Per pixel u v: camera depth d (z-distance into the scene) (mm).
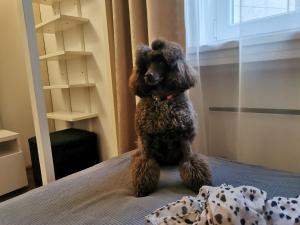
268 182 799
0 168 1621
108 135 1838
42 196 790
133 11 1166
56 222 657
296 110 1034
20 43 2064
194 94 1150
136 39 1178
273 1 960
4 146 1833
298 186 758
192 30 1136
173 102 789
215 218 461
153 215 554
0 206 754
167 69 773
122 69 1291
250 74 1087
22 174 1739
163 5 1064
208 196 546
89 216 669
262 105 1103
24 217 687
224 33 1143
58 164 1640
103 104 1823
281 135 1088
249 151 1152
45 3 1937
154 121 781
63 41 2012
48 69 2244
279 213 490
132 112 1334
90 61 1840
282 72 1038
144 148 822
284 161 1098
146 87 813
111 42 1396
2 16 1951
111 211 684
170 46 765
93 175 932
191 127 799
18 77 2068
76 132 1905
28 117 2152
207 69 1236
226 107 1221
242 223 459
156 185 803
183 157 827
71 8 1848
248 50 1039
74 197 780
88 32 1786
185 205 565
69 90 2102
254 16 998
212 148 1299
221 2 1121
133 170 815
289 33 948
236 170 909
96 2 1668
